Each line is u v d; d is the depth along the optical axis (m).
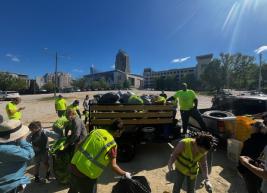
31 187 4.84
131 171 5.71
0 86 76.38
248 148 3.96
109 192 4.69
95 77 167.25
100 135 3.15
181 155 3.52
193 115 7.48
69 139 4.81
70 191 3.40
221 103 8.62
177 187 3.64
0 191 2.72
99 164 3.06
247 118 5.97
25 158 2.89
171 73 157.62
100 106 6.23
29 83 94.00
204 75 90.12
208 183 3.44
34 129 4.83
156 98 7.12
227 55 83.38
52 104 28.30
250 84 83.62
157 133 6.77
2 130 2.81
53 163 4.91
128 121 6.38
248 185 3.65
